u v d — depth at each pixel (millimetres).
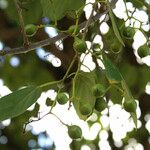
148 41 3004
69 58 4410
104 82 3092
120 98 3631
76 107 2988
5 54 2719
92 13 2799
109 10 2648
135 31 2959
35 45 2762
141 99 4957
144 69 4812
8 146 5707
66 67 4469
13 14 3705
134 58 4727
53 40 2816
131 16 2955
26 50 2748
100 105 2824
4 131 5645
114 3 2957
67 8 3191
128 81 4848
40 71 5281
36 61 5297
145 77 4867
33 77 5316
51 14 3184
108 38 3391
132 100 2801
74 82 2857
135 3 3363
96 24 3484
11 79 5430
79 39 2779
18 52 2734
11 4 3689
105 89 2820
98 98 2832
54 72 5156
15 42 4801
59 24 3934
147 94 4949
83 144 5645
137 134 5258
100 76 3100
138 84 4898
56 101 2775
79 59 2814
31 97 2738
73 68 3637
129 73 4828
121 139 5094
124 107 2811
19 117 3281
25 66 5387
